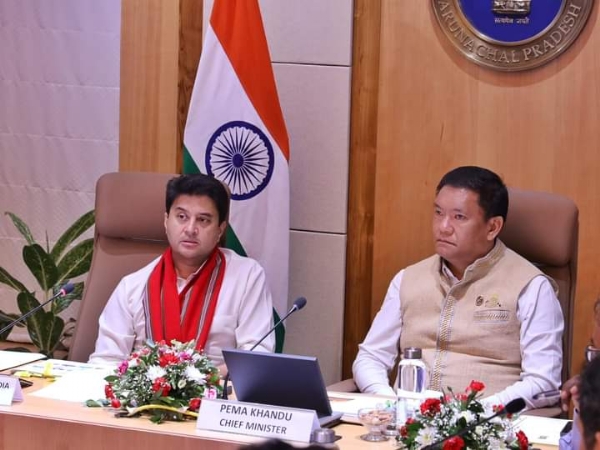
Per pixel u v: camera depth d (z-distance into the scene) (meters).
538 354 3.64
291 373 2.77
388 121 4.65
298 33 4.75
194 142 4.57
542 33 4.39
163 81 4.94
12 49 5.48
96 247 4.27
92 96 5.41
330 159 4.75
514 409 2.38
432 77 4.57
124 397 2.88
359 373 3.86
